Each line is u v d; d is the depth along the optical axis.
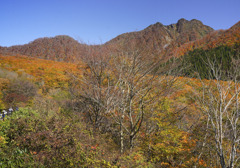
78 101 10.92
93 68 10.27
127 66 8.91
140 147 8.11
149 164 6.59
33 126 6.52
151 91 8.41
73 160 5.52
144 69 8.66
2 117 8.45
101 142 7.73
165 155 7.44
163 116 8.05
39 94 18.53
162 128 7.90
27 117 7.21
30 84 19.11
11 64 31.52
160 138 7.80
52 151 5.70
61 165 5.50
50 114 9.47
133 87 8.11
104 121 9.83
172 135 7.48
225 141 5.66
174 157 7.73
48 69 31.22
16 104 14.71
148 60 8.73
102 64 9.96
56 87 20.67
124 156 6.57
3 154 5.12
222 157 3.95
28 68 30.64
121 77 9.08
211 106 4.38
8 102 14.72
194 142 7.19
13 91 17.16
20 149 5.70
